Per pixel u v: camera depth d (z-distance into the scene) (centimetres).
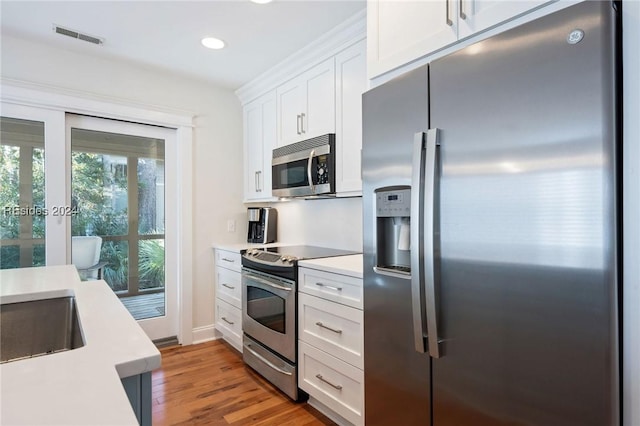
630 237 85
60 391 59
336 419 198
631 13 85
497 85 105
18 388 59
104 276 290
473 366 112
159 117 305
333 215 288
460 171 114
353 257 231
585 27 88
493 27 116
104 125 287
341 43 229
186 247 320
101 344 79
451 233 117
